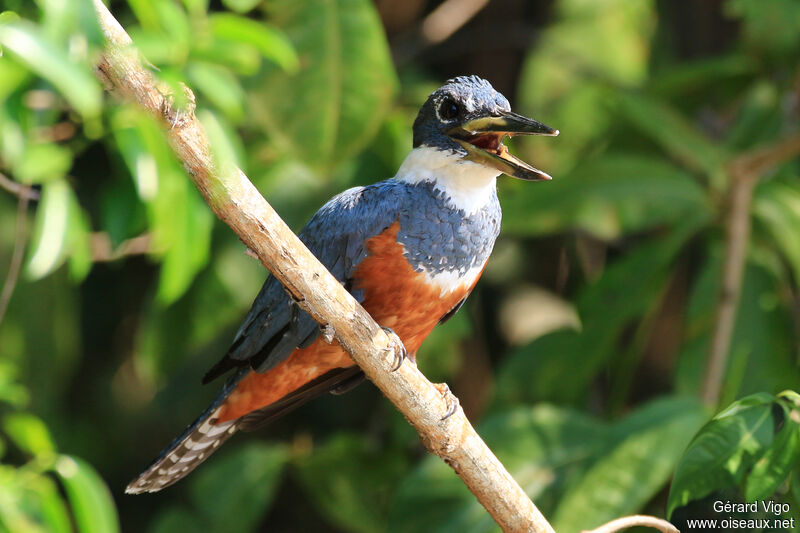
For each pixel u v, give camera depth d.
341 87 9.13
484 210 6.98
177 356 10.19
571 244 12.26
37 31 3.94
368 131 9.18
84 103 3.99
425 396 5.65
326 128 9.15
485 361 12.48
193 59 5.63
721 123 12.46
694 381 10.11
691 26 12.98
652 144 11.66
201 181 5.01
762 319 10.24
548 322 12.21
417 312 6.93
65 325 11.21
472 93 6.88
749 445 5.27
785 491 5.60
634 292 10.03
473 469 5.80
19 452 11.55
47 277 10.96
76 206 5.48
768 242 10.69
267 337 6.94
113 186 6.68
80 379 12.85
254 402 7.35
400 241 6.69
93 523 6.27
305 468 10.98
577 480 8.34
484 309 12.62
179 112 4.87
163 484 7.51
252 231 5.12
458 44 12.96
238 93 5.87
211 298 10.05
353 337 5.46
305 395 7.59
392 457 11.04
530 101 13.51
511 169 6.71
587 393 10.96
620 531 8.31
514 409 9.48
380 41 9.16
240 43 6.02
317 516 13.24
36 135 6.04
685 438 8.41
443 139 6.87
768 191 10.47
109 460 12.93
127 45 4.81
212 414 7.42
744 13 11.07
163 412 13.00
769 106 11.57
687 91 11.82
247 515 10.64
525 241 12.51
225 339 12.69
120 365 12.93
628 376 10.26
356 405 12.81
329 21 9.12
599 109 12.92
